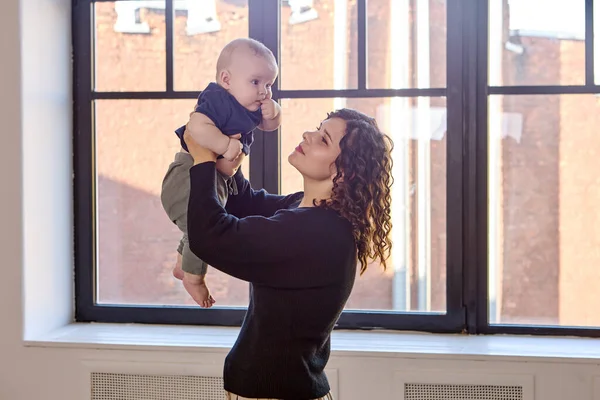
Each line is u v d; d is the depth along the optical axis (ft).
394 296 9.68
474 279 9.46
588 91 9.25
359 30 9.57
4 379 9.26
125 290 10.26
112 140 10.17
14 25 9.11
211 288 10.05
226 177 6.32
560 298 9.45
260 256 5.62
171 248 10.15
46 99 9.64
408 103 9.56
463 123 9.43
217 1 9.85
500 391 8.45
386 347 8.75
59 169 9.93
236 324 9.93
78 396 9.12
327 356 6.24
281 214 5.82
